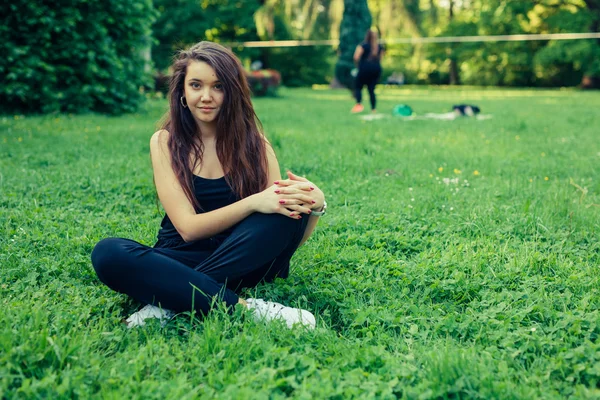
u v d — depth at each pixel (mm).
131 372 1643
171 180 2180
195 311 1965
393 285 2443
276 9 28844
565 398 1564
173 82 2188
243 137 2205
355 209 3758
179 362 1727
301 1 28562
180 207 2162
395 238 3059
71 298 2203
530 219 3338
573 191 4137
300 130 7898
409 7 28156
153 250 2039
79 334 1842
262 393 1508
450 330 1995
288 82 31453
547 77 32094
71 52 8992
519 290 2396
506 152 6082
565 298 2260
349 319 2111
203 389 1576
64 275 2469
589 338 1915
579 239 3074
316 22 29156
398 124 8891
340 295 2283
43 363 1677
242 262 2061
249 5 24375
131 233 3109
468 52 32062
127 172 4688
